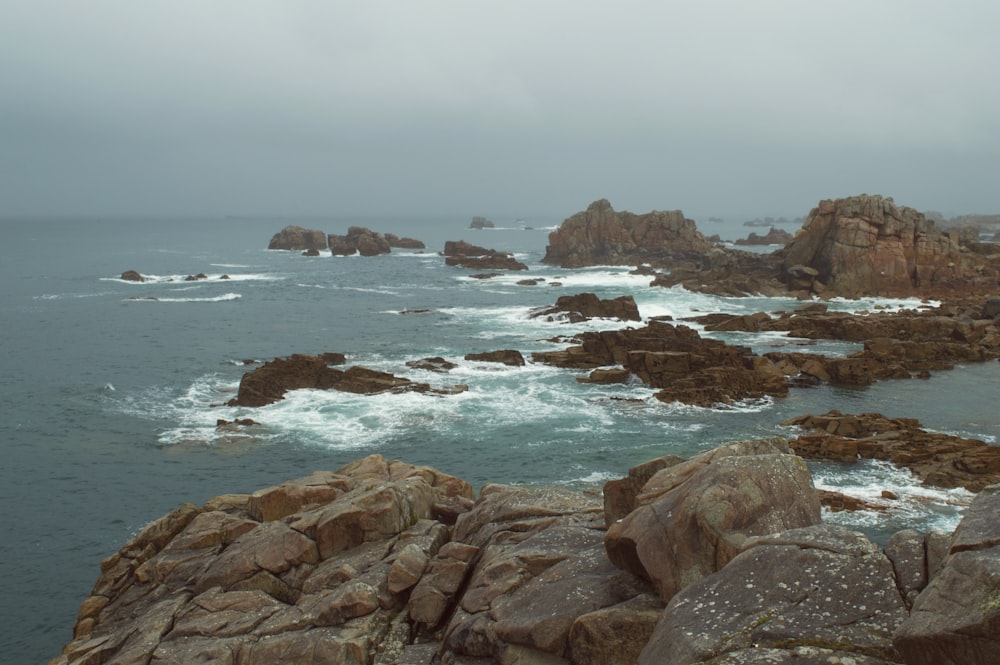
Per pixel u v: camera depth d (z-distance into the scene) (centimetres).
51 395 4497
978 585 631
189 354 5678
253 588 1539
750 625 748
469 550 1375
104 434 3781
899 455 3188
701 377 4425
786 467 1027
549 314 7194
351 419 3934
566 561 1156
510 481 3103
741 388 4388
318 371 4553
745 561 846
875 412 4000
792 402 4278
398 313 7719
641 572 1053
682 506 979
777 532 935
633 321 6894
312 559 1566
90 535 2745
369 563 1488
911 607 722
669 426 3816
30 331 6638
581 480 3091
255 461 3397
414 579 1361
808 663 679
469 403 4225
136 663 1298
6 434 3791
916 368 5100
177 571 1688
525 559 1203
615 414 4028
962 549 690
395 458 3391
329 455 3453
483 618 1099
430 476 2080
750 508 961
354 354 5584
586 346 5169
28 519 2864
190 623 1398
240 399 4234
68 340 6234
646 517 1030
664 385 4603
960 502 2767
